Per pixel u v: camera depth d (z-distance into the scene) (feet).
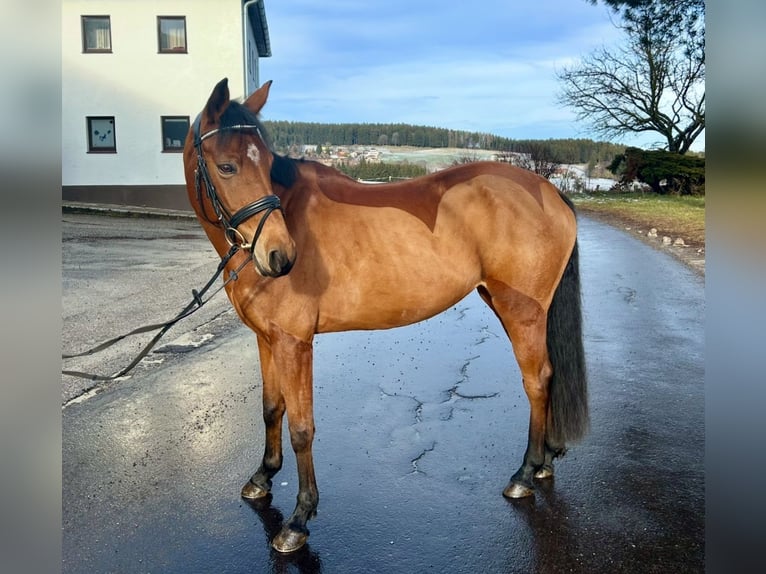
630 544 8.97
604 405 14.25
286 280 9.06
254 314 9.25
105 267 33.73
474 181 10.39
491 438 12.73
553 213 10.50
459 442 12.56
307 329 9.29
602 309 23.57
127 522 9.77
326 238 9.37
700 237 39.96
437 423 13.52
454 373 17.04
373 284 9.59
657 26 72.59
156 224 54.29
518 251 10.22
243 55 60.49
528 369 10.58
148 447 12.46
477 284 10.52
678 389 15.24
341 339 21.07
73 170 61.36
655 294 25.82
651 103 77.00
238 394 15.52
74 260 35.96
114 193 61.82
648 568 8.43
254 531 9.57
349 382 16.37
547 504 10.11
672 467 11.28
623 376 16.22
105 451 12.27
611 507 9.98
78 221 54.44
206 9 59.52
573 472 11.16
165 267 33.81
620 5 72.79
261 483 10.59
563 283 10.71
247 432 13.20
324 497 10.48
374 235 9.57
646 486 10.62
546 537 9.21
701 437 12.53
